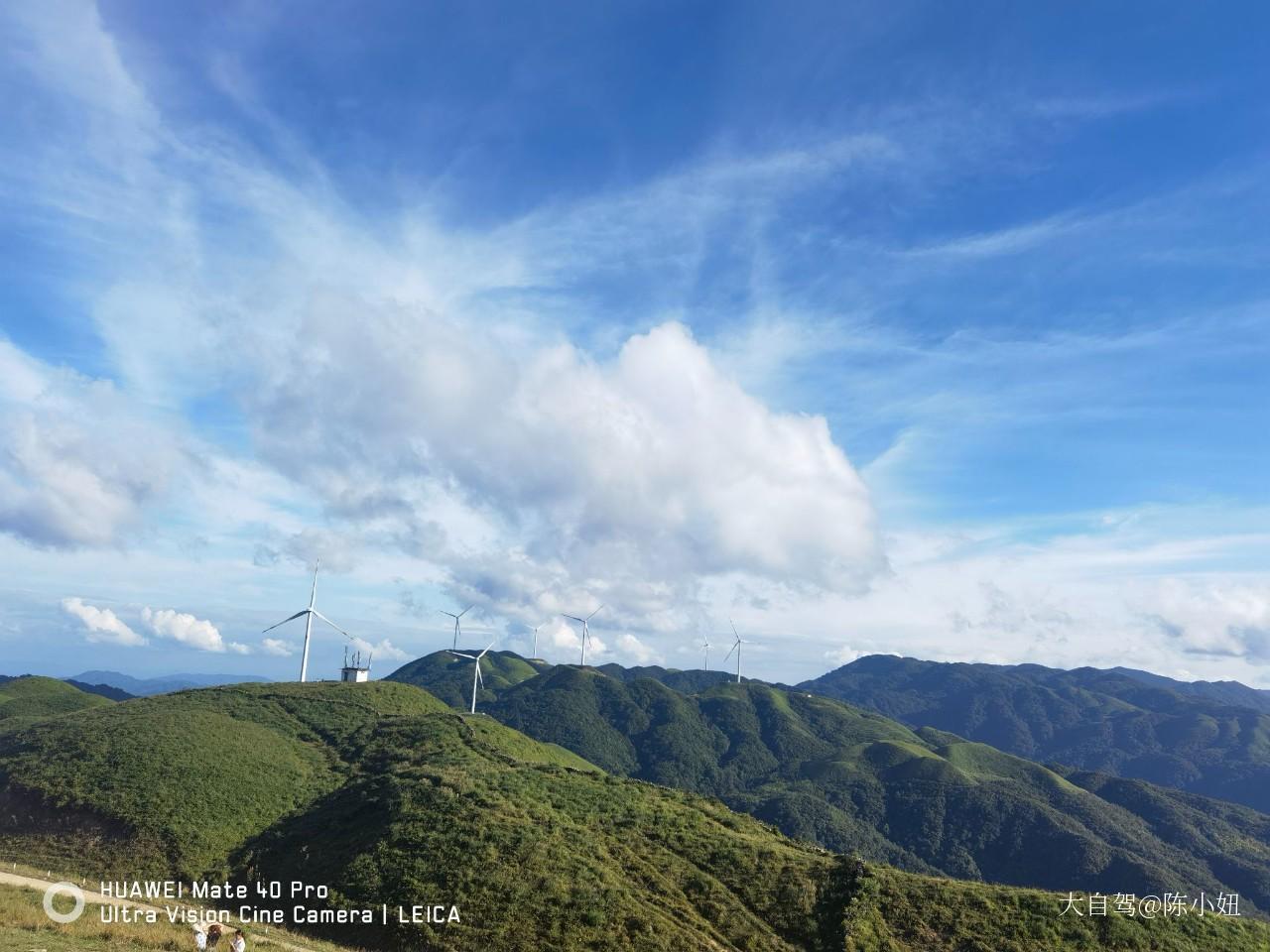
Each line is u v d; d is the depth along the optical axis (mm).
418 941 50656
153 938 41094
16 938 37750
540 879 55719
